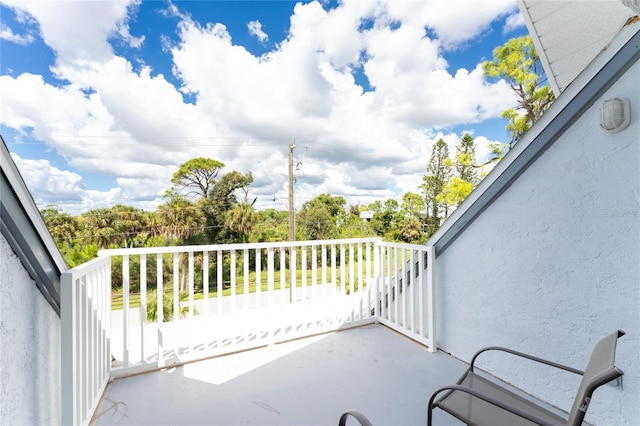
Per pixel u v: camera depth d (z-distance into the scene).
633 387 1.65
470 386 1.61
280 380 2.41
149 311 8.95
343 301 3.56
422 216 22.53
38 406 1.52
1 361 1.21
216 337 3.29
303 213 22.19
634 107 1.63
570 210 1.94
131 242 17.91
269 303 3.07
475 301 2.60
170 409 2.05
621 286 1.70
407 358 2.77
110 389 2.29
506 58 11.58
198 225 19.84
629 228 1.66
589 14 2.39
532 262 2.16
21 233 1.32
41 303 1.57
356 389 2.28
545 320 2.09
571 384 1.94
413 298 3.17
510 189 2.31
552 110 1.98
